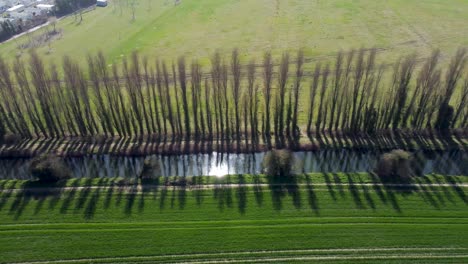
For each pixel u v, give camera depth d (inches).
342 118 2743.6
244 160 2503.7
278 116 2701.8
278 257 1801.2
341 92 2726.4
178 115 2635.3
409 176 2235.5
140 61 3688.5
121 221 1996.8
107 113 2659.9
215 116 2716.5
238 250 1838.1
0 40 4456.2
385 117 2588.6
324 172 2362.2
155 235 1918.1
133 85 2578.7
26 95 2817.4
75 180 2274.9
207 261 1793.8
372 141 2583.7
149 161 2311.8
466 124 2625.5
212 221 1985.7
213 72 2596.0
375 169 2289.6
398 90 2516.0
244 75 3361.2
